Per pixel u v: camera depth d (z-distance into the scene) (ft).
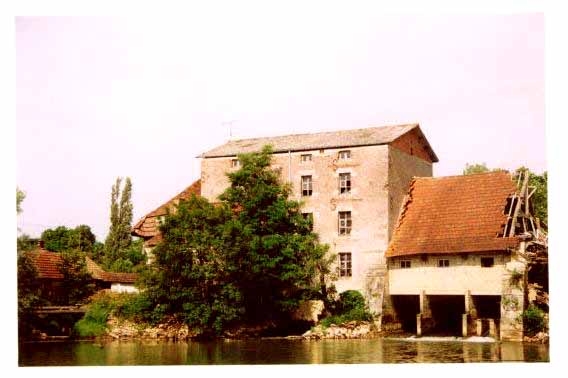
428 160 183.42
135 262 229.04
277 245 149.89
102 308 153.89
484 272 138.92
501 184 151.84
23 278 145.48
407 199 162.30
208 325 146.92
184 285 145.69
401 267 150.71
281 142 175.01
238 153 172.55
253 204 152.66
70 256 174.09
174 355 118.62
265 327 155.53
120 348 129.39
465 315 138.41
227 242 144.25
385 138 159.43
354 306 151.02
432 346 128.16
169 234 144.87
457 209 151.74
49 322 152.25
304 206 164.25
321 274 154.92
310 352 121.39
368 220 156.15
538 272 148.25
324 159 163.63
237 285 147.84
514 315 133.28
